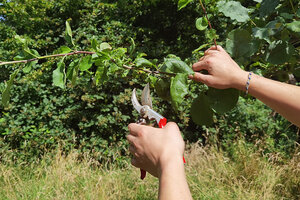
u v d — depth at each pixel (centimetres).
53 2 445
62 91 378
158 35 463
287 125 387
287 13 110
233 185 278
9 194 263
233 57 97
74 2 430
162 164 54
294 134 374
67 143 337
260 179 284
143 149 59
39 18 427
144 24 464
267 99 71
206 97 94
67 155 337
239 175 294
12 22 492
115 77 346
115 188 272
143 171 79
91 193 258
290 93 68
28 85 362
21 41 83
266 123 377
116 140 364
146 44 417
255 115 381
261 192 263
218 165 304
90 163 314
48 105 354
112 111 374
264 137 359
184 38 450
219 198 253
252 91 72
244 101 398
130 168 314
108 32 405
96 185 266
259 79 71
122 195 265
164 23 442
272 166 312
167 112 385
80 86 369
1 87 110
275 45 100
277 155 318
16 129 324
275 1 110
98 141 343
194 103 98
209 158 317
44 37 442
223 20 392
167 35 470
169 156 55
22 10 436
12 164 311
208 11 330
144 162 60
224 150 365
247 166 302
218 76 75
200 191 268
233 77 73
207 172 301
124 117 347
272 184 267
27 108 356
